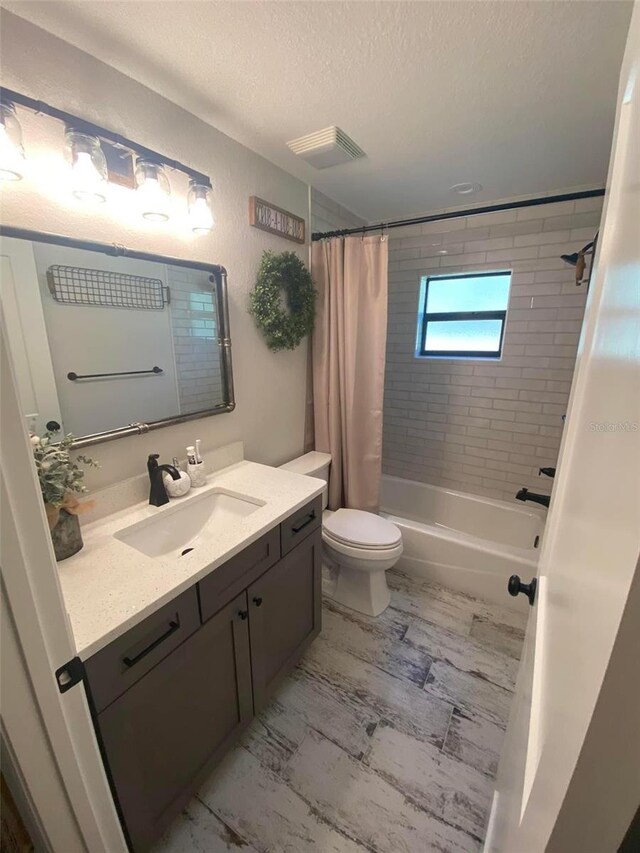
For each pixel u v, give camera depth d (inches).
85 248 44.5
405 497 117.1
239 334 69.4
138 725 36.2
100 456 49.9
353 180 79.2
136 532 49.4
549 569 27.1
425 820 45.3
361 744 53.6
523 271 92.4
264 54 43.3
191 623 40.2
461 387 105.8
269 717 57.2
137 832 37.6
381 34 40.4
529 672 28.3
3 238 38.0
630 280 13.0
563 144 64.3
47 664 19.8
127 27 39.1
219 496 60.7
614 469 12.1
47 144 40.0
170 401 58.0
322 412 91.0
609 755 10.2
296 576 58.8
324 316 85.8
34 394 42.1
